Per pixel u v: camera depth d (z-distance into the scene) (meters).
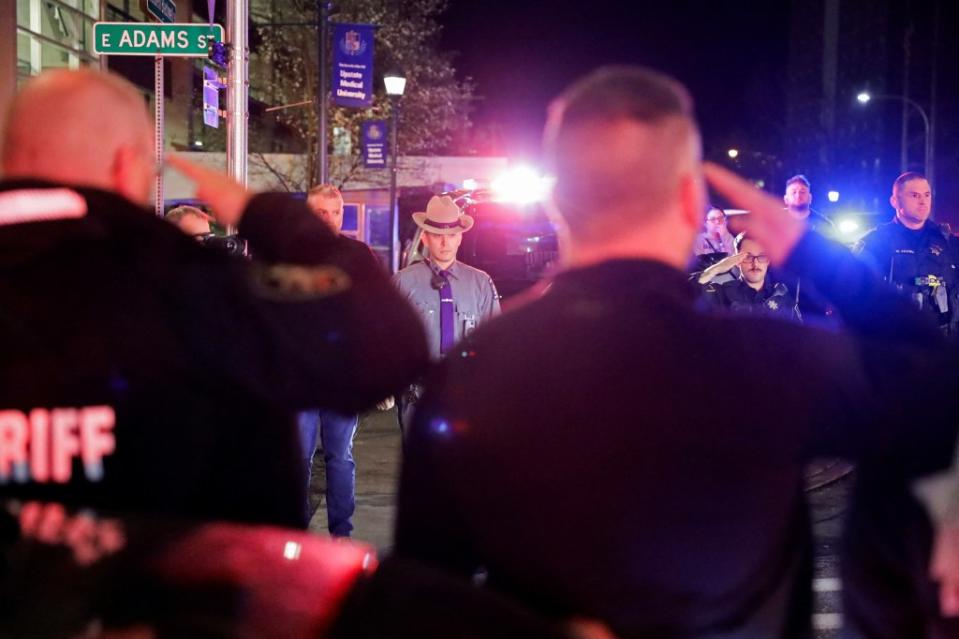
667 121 1.76
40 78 1.91
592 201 1.75
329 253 1.99
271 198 2.04
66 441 1.78
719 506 1.70
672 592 1.70
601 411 1.71
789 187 8.16
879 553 1.90
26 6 16.38
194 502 1.86
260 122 36.28
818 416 1.75
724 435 1.70
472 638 1.44
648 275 1.75
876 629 1.94
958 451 1.80
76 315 1.78
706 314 1.76
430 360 2.00
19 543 1.46
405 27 30.73
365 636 1.41
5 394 1.77
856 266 1.96
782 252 2.00
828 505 6.70
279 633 1.37
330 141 30.89
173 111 32.81
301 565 1.48
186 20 31.64
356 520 6.84
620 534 1.70
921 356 1.81
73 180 1.85
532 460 1.73
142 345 1.79
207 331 1.81
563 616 1.73
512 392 1.75
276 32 29.95
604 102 1.76
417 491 1.84
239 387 1.84
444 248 5.88
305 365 1.83
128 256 1.81
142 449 1.79
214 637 1.34
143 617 1.36
